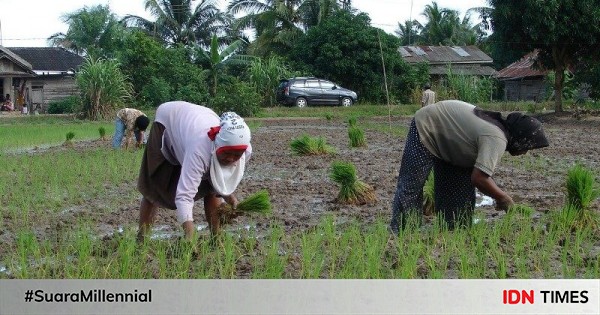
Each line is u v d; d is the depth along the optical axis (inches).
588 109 1315.2
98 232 328.8
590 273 247.1
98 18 1637.6
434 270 240.7
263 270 248.7
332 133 1003.3
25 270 242.1
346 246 275.1
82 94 1381.6
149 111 1411.2
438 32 2373.3
